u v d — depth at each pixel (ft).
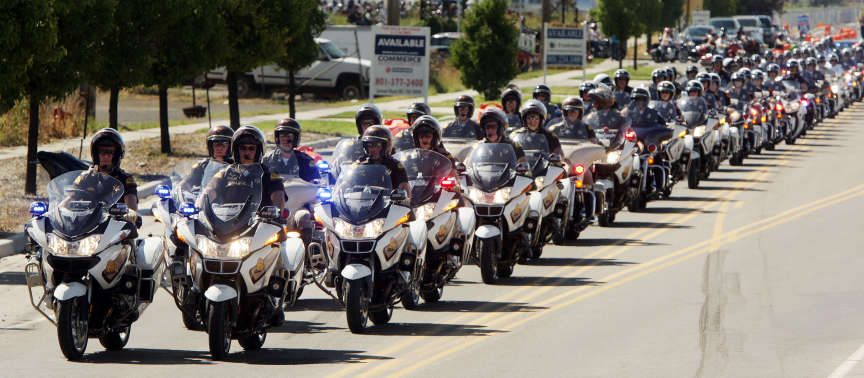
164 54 211.61
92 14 166.40
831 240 137.90
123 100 377.71
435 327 95.04
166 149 222.89
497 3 376.89
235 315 83.35
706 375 76.89
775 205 172.65
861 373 76.54
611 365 80.33
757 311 98.17
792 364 79.36
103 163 86.89
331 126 288.10
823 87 318.04
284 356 85.20
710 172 218.59
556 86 426.51
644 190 168.86
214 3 215.51
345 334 92.99
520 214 114.62
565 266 124.36
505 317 98.58
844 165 230.68
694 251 132.46
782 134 265.95
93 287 84.84
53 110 254.68
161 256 87.51
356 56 418.72
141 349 88.58
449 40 541.75
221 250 82.17
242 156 86.22
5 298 108.99
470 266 127.24
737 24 627.46
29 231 83.87
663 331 91.04
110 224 83.76
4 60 141.18
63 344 81.97
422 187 104.27
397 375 78.64
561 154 127.85
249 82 395.96
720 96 222.89
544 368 79.97
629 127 159.63
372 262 92.53
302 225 104.63
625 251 133.80
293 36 253.03
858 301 101.45
